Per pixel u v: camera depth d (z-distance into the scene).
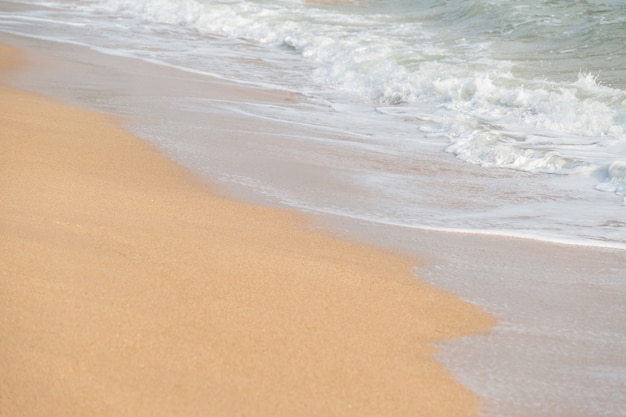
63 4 32.00
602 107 15.27
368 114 16.38
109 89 16.91
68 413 4.39
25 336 5.07
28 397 4.47
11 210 7.60
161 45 24.06
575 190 11.57
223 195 10.12
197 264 6.88
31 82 16.97
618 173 11.92
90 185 9.35
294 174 11.61
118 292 5.96
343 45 22.72
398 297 6.98
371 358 5.66
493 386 5.61
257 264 7.16
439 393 5.35
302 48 23.56
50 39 23.73
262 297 6.39
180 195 9.76
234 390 4.92
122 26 27.36
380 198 10.85
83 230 7.24
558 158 12.73
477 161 13.05
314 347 5.66
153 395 4.71
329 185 11.24
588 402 5.53
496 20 24.56
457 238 9.28
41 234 6.88
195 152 12.20
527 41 21.94
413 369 5.62
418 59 20.45
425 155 13.37
